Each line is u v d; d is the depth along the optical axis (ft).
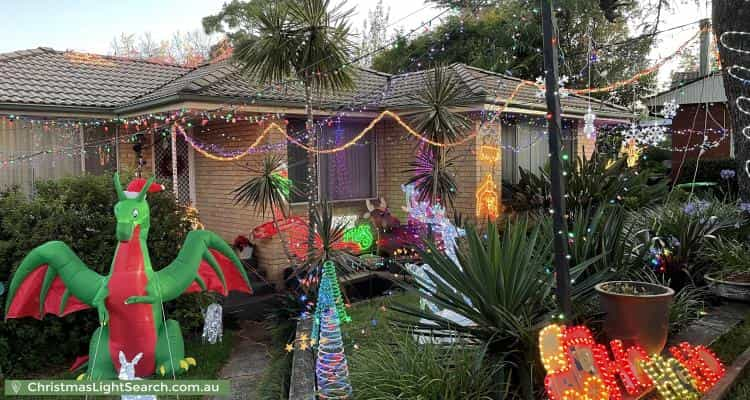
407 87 37.88
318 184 33.06
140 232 17.75
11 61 34.22
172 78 36.81
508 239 13.93
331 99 32.63
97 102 30.73
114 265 17.63
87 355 20.70
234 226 32.35
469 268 13.76
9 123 28.84
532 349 12.50
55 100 29.37
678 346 14.99
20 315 17.66
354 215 34.42
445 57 55.31
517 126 38.47
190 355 21.25
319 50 24.57
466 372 11.85
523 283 13.52
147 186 17.81
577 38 54.65
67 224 20.29
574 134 42.04
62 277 17.54
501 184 36.14
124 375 13.73
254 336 24.13
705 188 49.06
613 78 56.39
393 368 12.44
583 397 11.55
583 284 14.99
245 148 31.22
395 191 36.55
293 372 14.70
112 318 17.67
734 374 14.61
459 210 34.17
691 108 59.57
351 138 35.40
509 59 55.77
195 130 34.32
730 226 23.50
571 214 29.01
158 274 18.39
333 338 13.75
